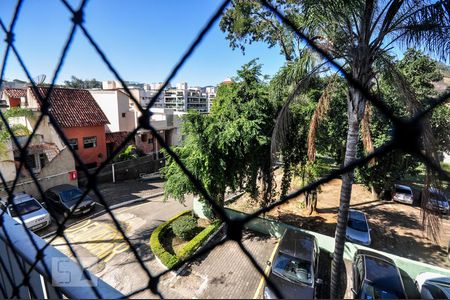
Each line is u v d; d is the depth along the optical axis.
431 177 3.17
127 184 14.21
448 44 3.88
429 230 3.71
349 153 4.89
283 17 0.71
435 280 6.04
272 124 8.14
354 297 5.71
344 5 3.94
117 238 8.42
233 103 8.16
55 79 0.89
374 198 12.67
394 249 8.38
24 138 10.11
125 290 6.17
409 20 3.99
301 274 5.91
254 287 6.18
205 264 7.00
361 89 0.68
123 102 16.97
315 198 10.27
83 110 13.80
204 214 9.80
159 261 7.09
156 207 11.12
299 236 7.09
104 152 14.39
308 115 8.30
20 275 1.44
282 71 6.00
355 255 6.90
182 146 8.53
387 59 4.37
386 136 7.78
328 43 4.63
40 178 10.77
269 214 10.17
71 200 9.73
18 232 1.32
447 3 3.58
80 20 0.75
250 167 8.53
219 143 7.43
